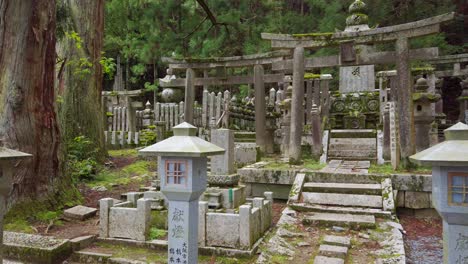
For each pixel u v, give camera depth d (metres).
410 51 7.95
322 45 8.52
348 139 10.88
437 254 4.98
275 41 8.94
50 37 6.45
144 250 4.80
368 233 5.27
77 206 6.35
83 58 9.57
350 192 6.59
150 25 12.23
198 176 3.45
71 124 10.28
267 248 4.71
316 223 5.66
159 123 12.09
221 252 4.56
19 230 5.35
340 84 15.11
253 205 5.26
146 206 4.96
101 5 11.15
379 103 13.18
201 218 4.72
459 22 20.16
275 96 15.43
